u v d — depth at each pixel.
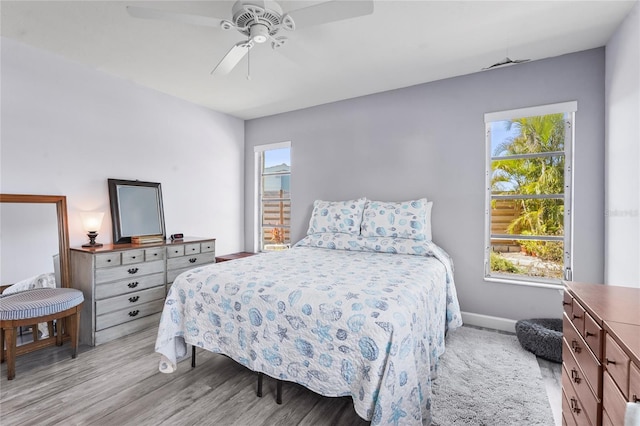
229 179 4.40
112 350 2.47
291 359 1.63
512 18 2.14
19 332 2.40
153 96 3.45
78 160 2.86
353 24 2.21
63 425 1.58
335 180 3.84
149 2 1.99
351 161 3.72
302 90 3.46
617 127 2.22
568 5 1.99
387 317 1.42
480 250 3.00
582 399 1.22
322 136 3.93
